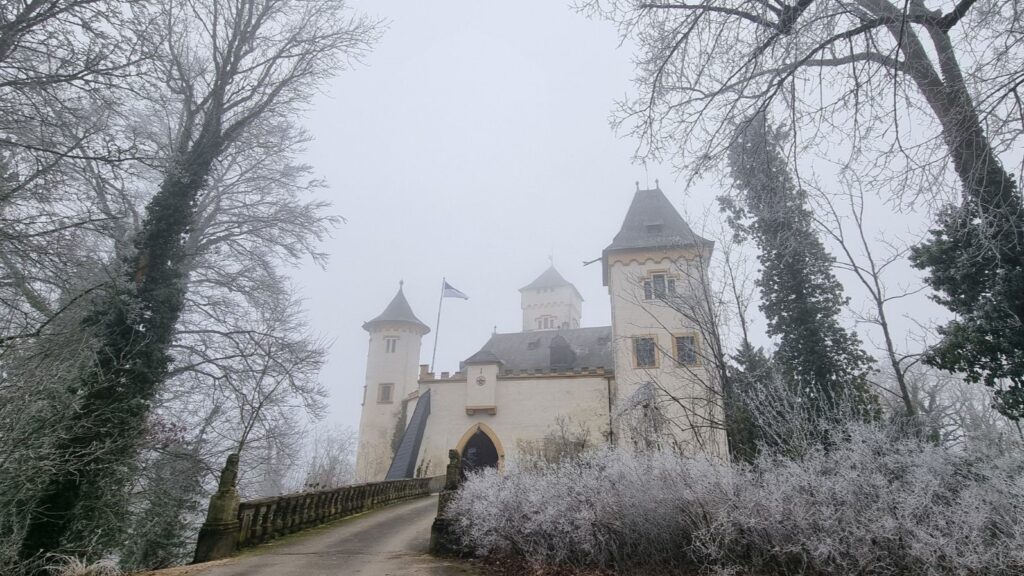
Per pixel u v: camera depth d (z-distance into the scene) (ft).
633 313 90.12
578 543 25.89
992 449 21.26
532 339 128.26
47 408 30.45
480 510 30.01
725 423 38.45
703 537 21.44
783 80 24.70
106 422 36.47
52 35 29.17
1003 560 16.42
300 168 70.90
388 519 50.57
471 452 100.89
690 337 66.23
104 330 38.04
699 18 25.53
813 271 43.70
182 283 47.96
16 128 30.58
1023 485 17.60
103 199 43.06
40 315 39.47
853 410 34.04
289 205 67.97
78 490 34.53
